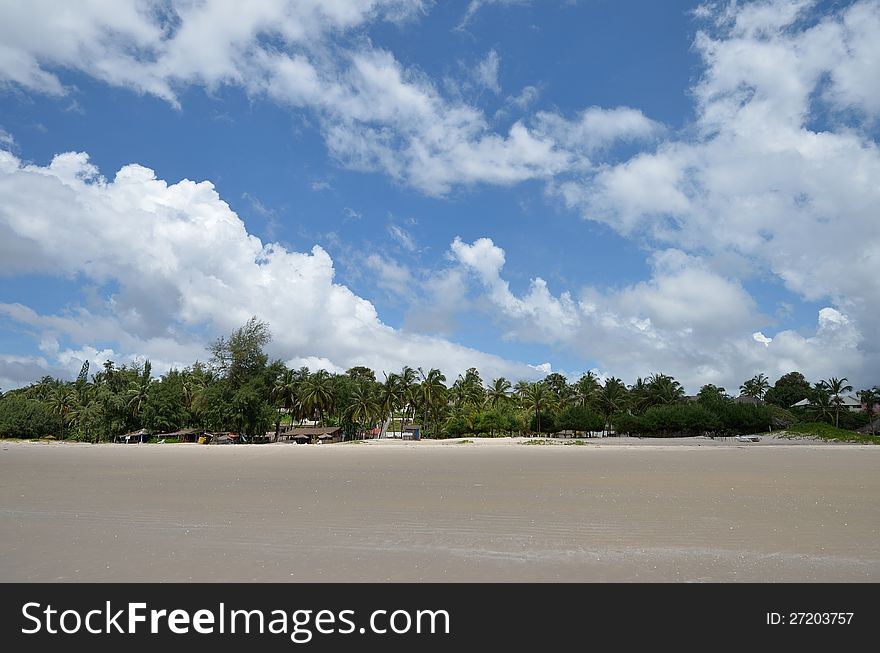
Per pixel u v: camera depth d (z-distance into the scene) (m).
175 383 108.06
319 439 107.06
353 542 12.89
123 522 15.27
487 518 15.66
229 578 10.54
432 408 123.06
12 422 111.38
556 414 121.19
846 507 17.34
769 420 108.69
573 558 11.58
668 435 110.38
